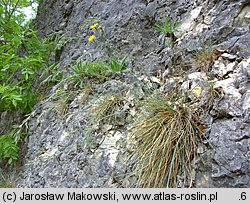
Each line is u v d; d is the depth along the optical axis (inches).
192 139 59.2
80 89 92.7
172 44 85.7
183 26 87.2
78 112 86.0
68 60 115.1
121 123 74.2
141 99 75.2
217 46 72.8
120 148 69.6
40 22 160.1
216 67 69.1
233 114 58.6
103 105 79.0
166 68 82.1
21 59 104.6
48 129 93.2
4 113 133.3
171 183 57.1
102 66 91.8
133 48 97.2
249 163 52.7
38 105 105.2
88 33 117.6
